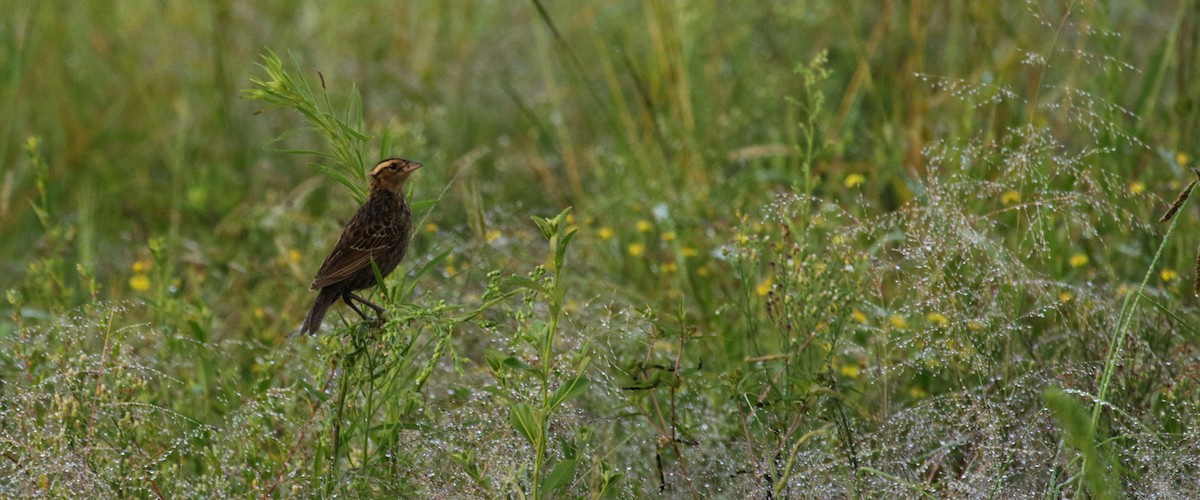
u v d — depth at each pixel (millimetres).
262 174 15273
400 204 8766
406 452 7953
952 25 14250
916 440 8469
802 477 7938
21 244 13922
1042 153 10594
